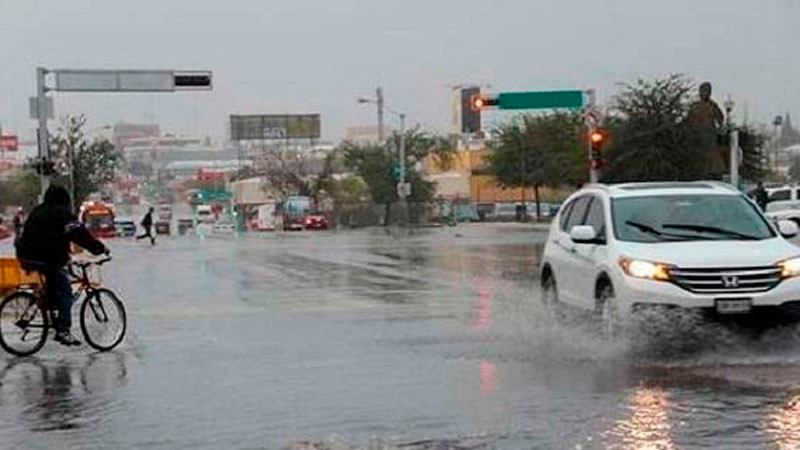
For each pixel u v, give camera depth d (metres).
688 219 15.32
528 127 88.19
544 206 98.88
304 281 29.38
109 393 12.54
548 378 12.63
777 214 40.91
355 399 11.76
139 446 9.88
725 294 13.63
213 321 20.02
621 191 16.02
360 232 76.88
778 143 132.50
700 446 9.16
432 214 92.06
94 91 47.34
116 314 16.42
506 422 10.34
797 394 11.20
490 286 26.59
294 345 16.39
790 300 13.67
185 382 13.16
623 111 54.59
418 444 9.61
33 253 15.76
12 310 15.71
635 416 10.38
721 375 12.38
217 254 45.91
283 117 158.12
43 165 43.91
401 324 18.80
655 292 13.77
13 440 10.22
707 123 50.09
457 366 13.83
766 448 9.06
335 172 115.31
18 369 14.46
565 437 9.65
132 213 152.50
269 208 111.12
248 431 10.34
